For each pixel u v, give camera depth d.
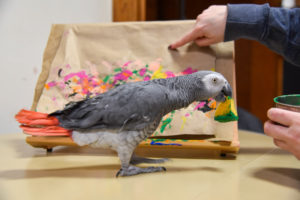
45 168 0.79
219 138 0.87
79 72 1.00
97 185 0.67
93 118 0.69
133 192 0.62
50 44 1.07
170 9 1.97
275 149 0.99
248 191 0.63
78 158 0.89
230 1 1.89
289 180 0.69
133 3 1.68
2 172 0.75
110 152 0.96
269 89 2.34
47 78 1.02
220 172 0.76
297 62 1.01
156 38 1.03
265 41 0.99
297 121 0.64
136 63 1.00
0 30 1.24
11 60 1.31
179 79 0.75
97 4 1.67
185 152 0.96
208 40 0.98
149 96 0.69
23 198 0.59
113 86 0.98
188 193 0.62
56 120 0.73
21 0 1.30
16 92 1.35
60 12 1.49
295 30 0.95
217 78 0.73
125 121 0.68
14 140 1.11
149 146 0.87
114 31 1.05
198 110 0.92
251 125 1.52
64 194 0.61
